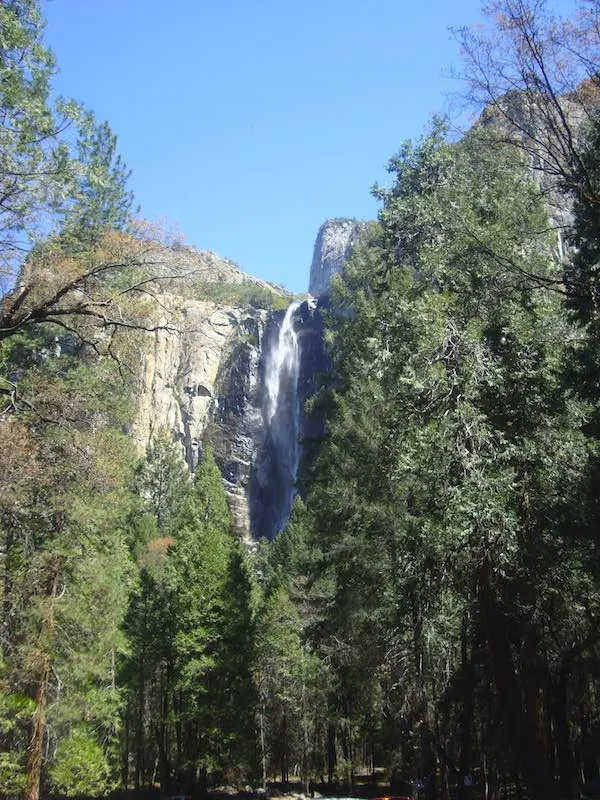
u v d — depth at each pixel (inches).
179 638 1446.9
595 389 588.4
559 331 621.0
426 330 613.9
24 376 783.1
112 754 1457.9
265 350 4131.4
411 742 1011.3
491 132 614.2
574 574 649.6
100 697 1076.5
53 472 738.8
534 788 559.5
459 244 658.8
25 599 911.0
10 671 904.3
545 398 607.2
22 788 928.9
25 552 839.7
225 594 1476.4
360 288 1048.8
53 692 1005.2
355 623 956.6
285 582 1819.6
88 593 974.4
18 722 957.8
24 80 568.1
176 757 1648.6
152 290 690.2
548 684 807.7
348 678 1195.3
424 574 674.2
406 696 924.0
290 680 1740.9
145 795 1662.2
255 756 1507.1
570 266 623.8
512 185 690.2
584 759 1066.7
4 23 540.7
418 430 587.2
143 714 1785.2
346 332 1047.0
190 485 3112.7
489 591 594.6
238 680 1466.5
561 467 603.8
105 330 724.7
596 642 810.8
